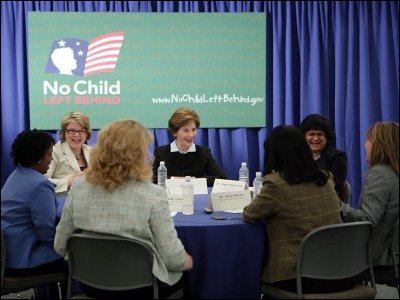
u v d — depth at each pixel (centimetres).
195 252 194
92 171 173
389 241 208
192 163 320
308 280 183
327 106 417
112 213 170
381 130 210
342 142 416
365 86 412
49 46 397
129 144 170
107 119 405
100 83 403
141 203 169
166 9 405
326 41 413
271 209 185
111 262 172
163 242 170
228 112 410
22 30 398
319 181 186
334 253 181
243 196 226
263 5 411
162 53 404
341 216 209
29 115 404
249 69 408
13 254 203
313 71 409
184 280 200
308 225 184
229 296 197
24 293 292
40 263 204
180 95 407
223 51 405
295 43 416
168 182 236
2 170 403
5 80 398
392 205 204
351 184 420
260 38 406
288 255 183
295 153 186
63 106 401
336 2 411
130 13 400
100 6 402
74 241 176
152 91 405
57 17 396
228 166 417
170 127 322
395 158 206
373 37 416
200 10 413
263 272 196
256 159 420
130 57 403
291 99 411
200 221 201
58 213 218
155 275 172
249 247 196
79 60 400
